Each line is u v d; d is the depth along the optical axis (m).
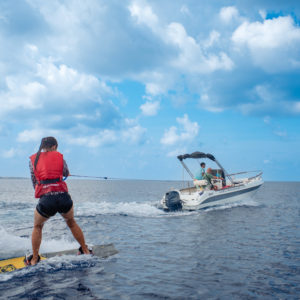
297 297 3.43
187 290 3.56
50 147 4.33
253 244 6.29
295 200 20.53
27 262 4.24
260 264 4.77
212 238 6.95
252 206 14.74
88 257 4.68
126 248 5.79
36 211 4.15
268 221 9.77
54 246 5.39
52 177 4.14
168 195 12.81
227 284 3.82
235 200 15.20
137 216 11.02
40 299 3.11
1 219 10.16
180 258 5.07
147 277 3.97
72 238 6.79
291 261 4.96
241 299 3.34
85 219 9.92
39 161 4.19
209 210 12.82
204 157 14.75
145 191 40.06
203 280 3.95
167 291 3.49
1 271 3.95
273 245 6.19
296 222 9.59
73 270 4.07
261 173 17.39
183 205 12.70
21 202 17.58
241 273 4.29
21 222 9.48
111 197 25.02
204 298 3.33
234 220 10.01
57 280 3.68
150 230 8.05
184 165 14.89
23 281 3.61
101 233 7.53
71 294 3.26
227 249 5.80
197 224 9.16
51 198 4.09
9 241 5.48
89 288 3.46
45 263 4.28
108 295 3.29
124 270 4.21
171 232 7.75
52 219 9.66
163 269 4.38
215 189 14.51
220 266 4.62
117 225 8.86
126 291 3.43
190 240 6.70
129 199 22.14
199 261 4.89
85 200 20.94
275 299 3.36
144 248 5.83
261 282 3.92
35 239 4.20
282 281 3.97
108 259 4.73
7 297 3.15
